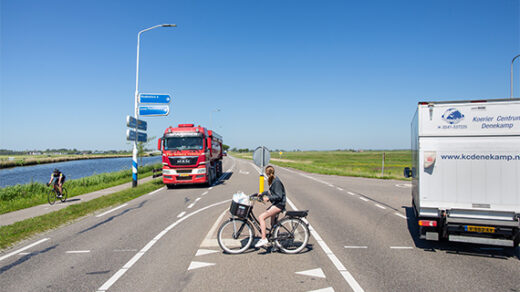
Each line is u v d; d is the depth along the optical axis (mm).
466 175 6066
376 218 9492
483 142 5996
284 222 6137
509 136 5891
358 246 6602
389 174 28438
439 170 6191
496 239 5785
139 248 6539
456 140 6121
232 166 44781
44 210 11930
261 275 4941
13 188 16969
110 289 4492
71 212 10742
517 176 5844
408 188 17781
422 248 6496
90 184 22438
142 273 5102
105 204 12297
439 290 4398
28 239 7426
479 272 5121
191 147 17969
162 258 5852
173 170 17969
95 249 6520
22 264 5652
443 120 6180
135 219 9617
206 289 4414
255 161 10109
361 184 20062
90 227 8625
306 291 4344
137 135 18812
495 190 5926
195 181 17922
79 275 5062
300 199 13391
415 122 6957
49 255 6168
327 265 5414
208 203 12523
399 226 8461
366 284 4594
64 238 7477
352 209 11016
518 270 5227
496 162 5938
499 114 5938
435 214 6191
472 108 6051
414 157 7609
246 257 5867
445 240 7113
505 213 5867
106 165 70562
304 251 6230
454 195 6109
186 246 6625
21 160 77750
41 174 45531
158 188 18641
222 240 6328
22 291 4484
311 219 9320
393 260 5715
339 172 30266
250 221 6430
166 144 18062
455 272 5113
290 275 4941
